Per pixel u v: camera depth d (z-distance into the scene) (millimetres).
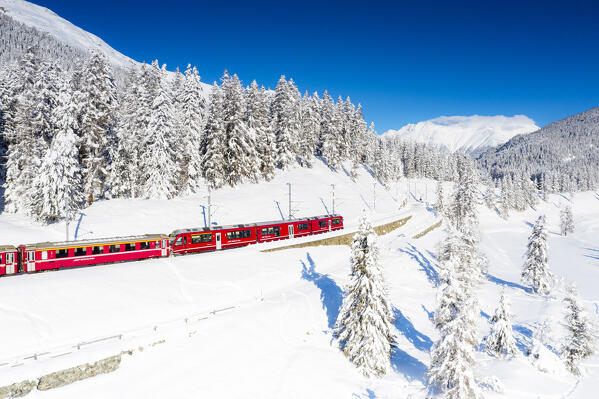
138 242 31203
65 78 48531
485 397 16734
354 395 18547
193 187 59062
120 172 49812
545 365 21672
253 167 66750
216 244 37375
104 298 22828
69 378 16516
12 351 17094
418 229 72875
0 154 50188
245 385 18250
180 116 58875
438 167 161875
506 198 128500
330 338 24297
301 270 36000
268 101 86688
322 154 103188
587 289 50625
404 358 23828
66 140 39094
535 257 45219
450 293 17750
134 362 18359
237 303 26688
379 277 21594
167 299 24766
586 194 189625
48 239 35812
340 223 54375
